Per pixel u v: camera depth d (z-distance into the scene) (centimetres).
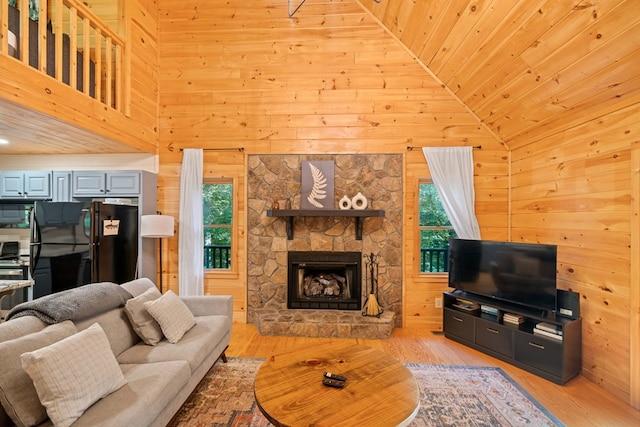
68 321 186
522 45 272
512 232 391
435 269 413
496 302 327
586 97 266
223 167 418
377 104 406
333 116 409
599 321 263
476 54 317
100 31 319
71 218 336
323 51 409
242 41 416
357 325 358
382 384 173
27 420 139
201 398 236
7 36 226
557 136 317
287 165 412
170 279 423
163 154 423
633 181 235
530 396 244
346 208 395
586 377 273
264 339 353
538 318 282
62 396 140
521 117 342
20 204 376
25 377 144
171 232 381
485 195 398
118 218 362
